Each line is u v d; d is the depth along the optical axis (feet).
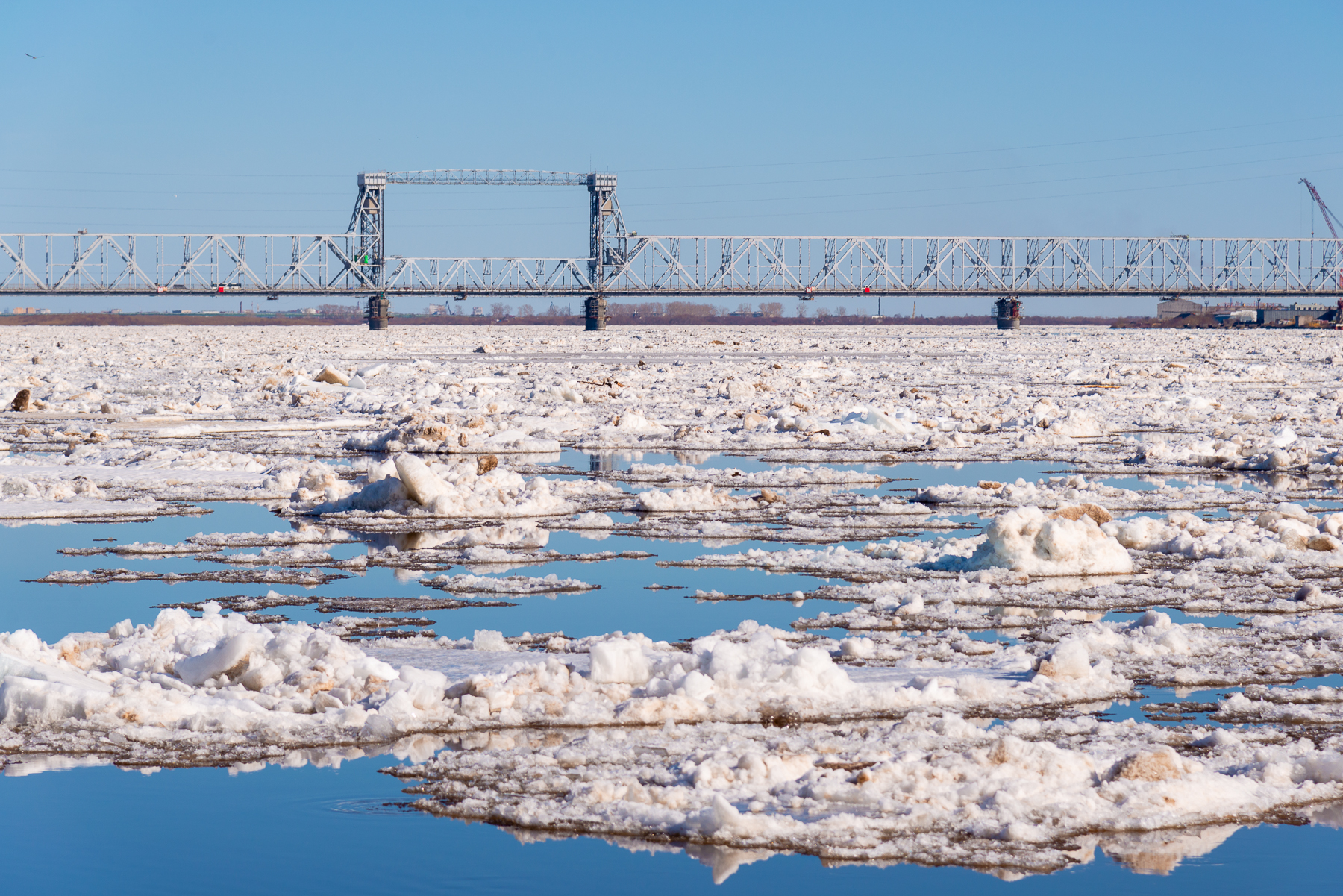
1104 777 54.70
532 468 180.96
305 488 147.95
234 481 161.89
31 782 57.26
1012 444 213.46
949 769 54.44
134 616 89.76
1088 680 70.03
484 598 96.12
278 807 53.98
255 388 336.90
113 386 348.59
